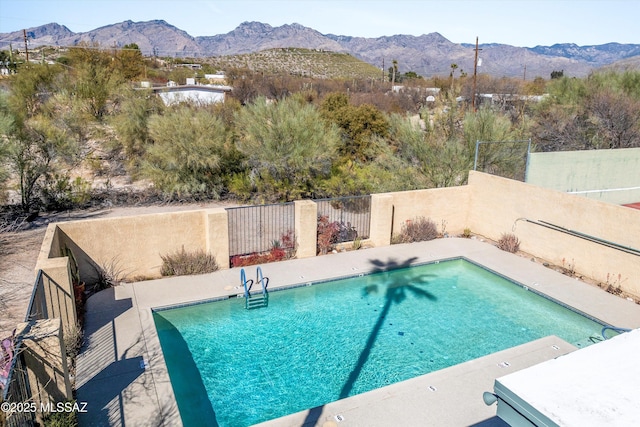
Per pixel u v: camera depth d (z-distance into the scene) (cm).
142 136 1942
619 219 1023
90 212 1579
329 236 1216
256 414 649
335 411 618
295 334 862
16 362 480
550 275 1102
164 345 816
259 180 1764
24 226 1384
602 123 2145
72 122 1967
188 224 1055
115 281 989
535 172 1452
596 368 294
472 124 1656
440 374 706
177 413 602
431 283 1098
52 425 526
